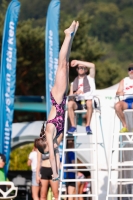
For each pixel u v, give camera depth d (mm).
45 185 24328
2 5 73250
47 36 29922
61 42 63875
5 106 28859
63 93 18469
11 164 41750
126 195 20672
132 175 25219
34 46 63688
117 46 159000
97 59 70812
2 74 28984
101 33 161875
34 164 27078
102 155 27000
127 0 175625
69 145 25453
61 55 18094
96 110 23766
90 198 31422
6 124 28797
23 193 35406
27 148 42750
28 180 35562
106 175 26953
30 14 169375
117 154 24422
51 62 29719
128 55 155875
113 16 166125
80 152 31203
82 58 66375
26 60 63188
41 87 66375
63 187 27844
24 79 65000
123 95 22984
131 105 22953
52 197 27578
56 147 19234
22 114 65812
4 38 29062
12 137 34812
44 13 169750
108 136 27078
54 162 18578
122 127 24500
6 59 29094
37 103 46406
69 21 66688
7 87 29000
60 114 18672
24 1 170625
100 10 166750
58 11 30141
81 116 49344
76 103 24000
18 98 46469
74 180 22031
